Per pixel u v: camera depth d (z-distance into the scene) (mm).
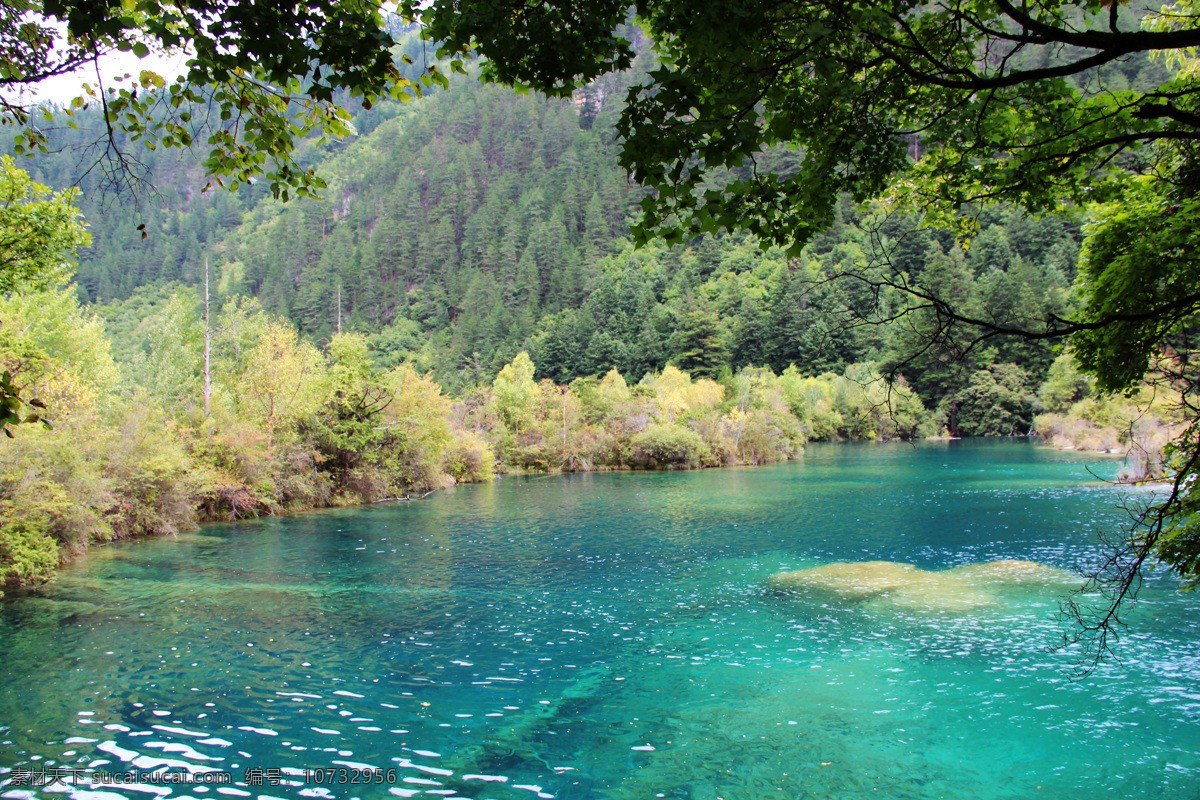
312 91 4141
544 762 8211
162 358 43344
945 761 8102
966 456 56625
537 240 161125
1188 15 6547
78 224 12633
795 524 26453
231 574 18594
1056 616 13648
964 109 5617
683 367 99750
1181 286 6469
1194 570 6957
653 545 22750
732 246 142125
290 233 184250
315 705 9828
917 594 15453
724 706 9758
